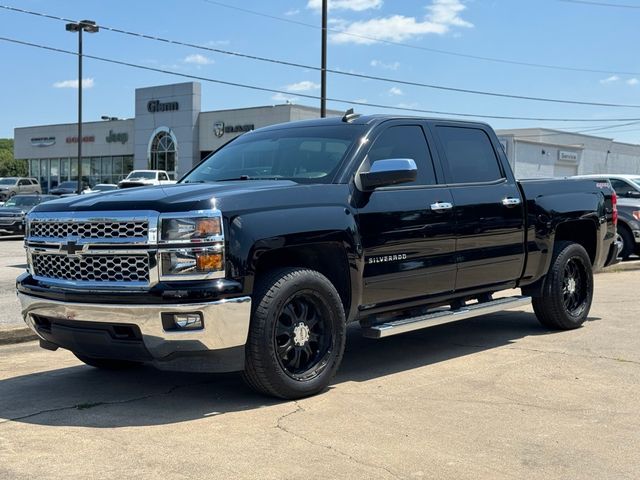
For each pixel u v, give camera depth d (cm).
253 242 465
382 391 528
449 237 602
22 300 516
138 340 463
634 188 1555
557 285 729
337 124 597
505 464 385
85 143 5950
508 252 664
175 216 450
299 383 498
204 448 409
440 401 501
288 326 498
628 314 858
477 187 641
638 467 381
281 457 394
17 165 11281
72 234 483
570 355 642
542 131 6147
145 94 5334
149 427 449
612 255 819
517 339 718
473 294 650
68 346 507
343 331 523
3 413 484
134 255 459
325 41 2439
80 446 415
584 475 370
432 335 749
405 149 598
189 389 541
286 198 495
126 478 366
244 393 525
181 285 449
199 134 5109
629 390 529
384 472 373
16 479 366
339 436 428
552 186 730
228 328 453
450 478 365
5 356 670
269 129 649
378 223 544
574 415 470
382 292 554
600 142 6444
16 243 2230
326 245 516
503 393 521
